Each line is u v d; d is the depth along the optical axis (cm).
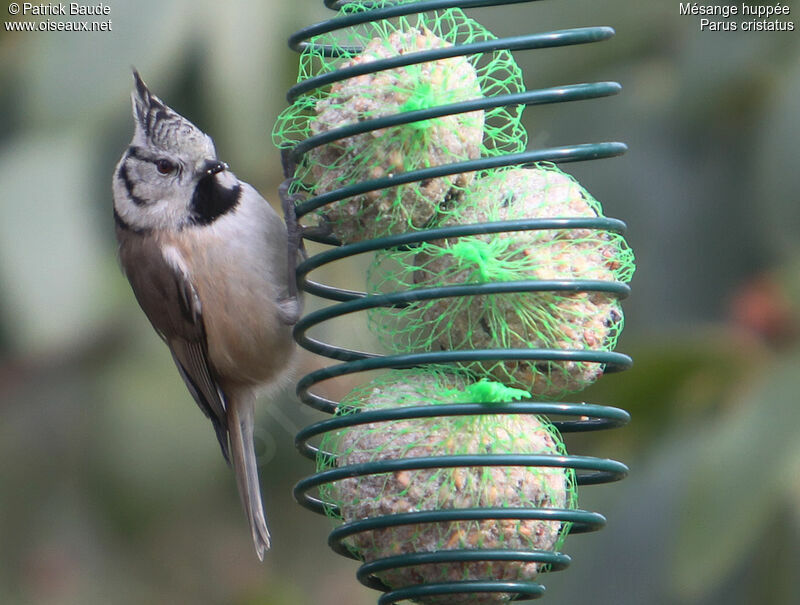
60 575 1098
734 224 1055
